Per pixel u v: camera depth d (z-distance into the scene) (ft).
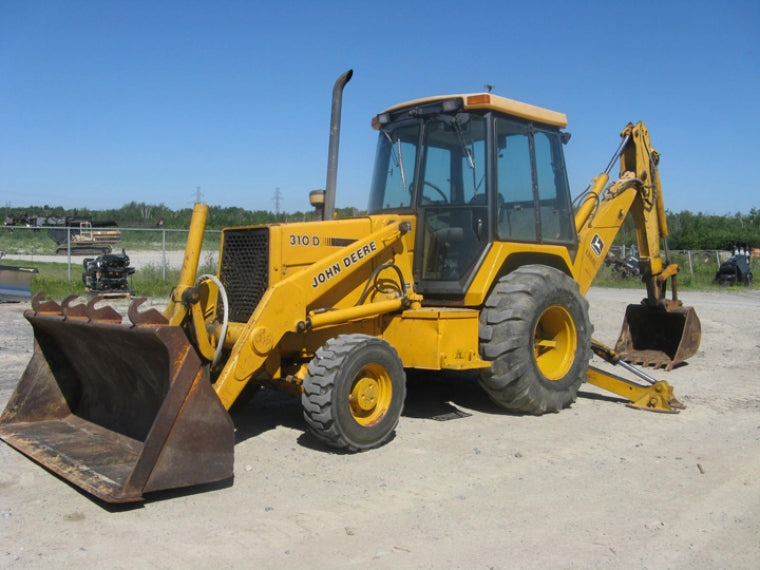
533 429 20.03
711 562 11.74
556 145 24.38
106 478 14.24
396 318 20.27
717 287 81.92
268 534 12.66
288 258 18.44
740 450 18.04
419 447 18.10
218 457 14.62
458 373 28.53
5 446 17.63
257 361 16.79
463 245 21.33
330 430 16.80
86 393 19.17
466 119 21.06
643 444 18.54
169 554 11.83
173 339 14.19
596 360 31.65
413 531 12.84
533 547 12.21
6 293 52.49
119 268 56.03
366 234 20.62
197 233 17.60
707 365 30.63
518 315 20.56
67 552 11.87
